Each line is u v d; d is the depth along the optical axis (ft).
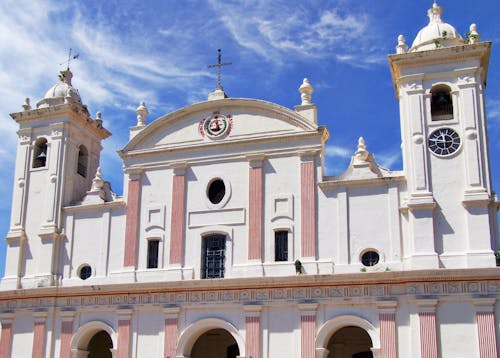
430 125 99.91
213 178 108.27
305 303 96.02
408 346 90.63
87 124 124.67
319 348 94.02
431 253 93.30
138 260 108.37
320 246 99.71
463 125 98.48
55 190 116.26
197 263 104.88
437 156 98.12
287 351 95.50
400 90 103.55
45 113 120.88
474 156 96.43
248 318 98.17
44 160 121.19
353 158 102.99
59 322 108.47
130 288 104.78
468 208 94.38
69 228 114.73
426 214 95.30
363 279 94.07
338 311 94.94
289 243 101.04
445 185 96.58
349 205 100.32
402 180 98.99
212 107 111.45
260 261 101.40
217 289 100.78
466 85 99.96
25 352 108.58
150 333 103.04
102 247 111.34
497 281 89.40
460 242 93.61
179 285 102.12
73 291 107.96
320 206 101.50
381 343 91.45
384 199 99.14
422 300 90.79
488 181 95.45
